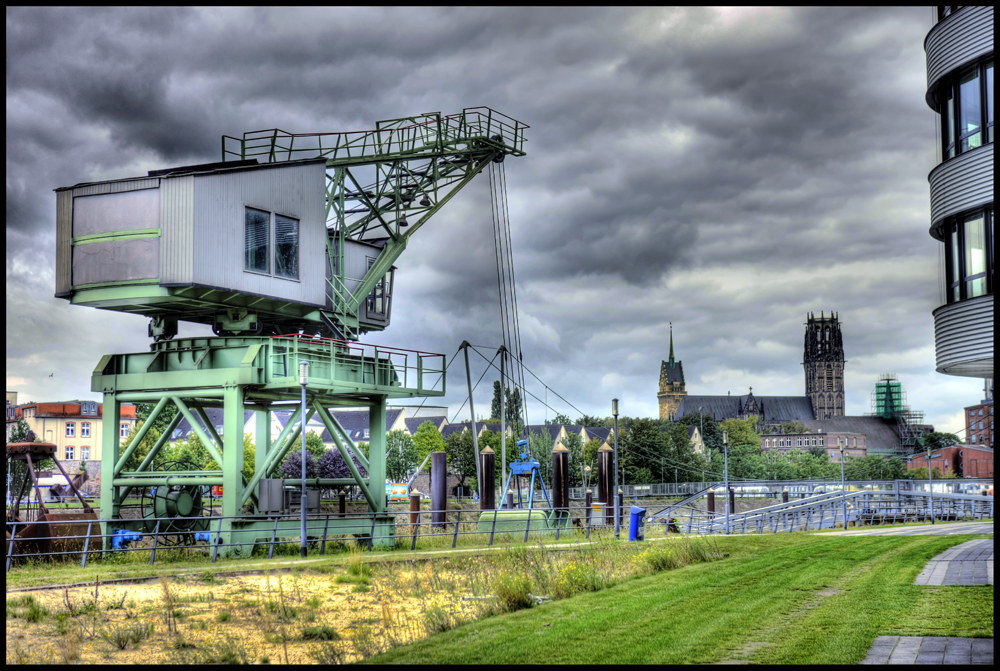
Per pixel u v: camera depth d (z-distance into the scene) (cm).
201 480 3388
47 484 8175
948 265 2816
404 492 10850
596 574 2255
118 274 3177
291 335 3391
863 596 1811
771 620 1580
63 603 2105
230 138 3662
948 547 2825
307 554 3269
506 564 2631
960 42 2681
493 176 4803
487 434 12100
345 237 4097
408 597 2277
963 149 2725
